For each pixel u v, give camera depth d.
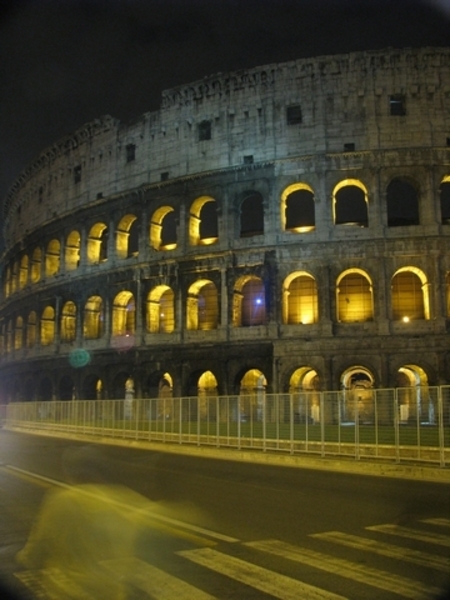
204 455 43.94
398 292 68.31
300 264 67.69
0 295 113.19
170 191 76.38
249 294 72.69
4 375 100.88
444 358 62.56
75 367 81.81
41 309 90.25
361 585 12.17
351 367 65.44
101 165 84.94
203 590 11.91
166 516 19.25
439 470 31.45
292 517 19.38
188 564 13.74
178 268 73.69
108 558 14.23
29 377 91.44
